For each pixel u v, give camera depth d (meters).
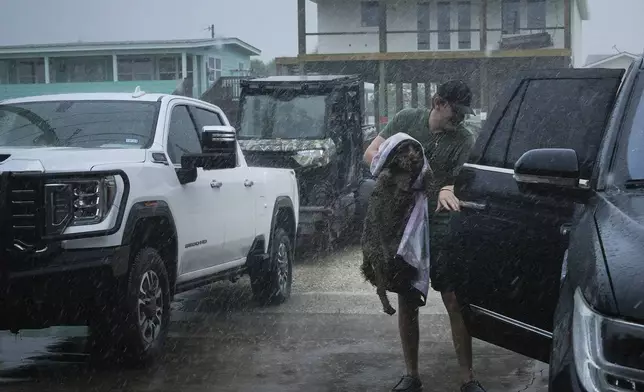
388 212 5.72
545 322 5.10
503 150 5.75
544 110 5.68
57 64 41.16
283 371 6.78
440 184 5.93
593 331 3.32
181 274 7.66
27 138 7.67
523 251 5.22
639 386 3.12
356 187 14.73
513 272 5.29
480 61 28.89
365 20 35.84
